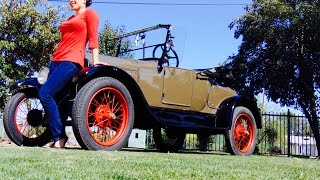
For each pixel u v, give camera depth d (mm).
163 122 4758
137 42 5559
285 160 4188
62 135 4207
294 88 12500
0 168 1945
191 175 2035
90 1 4141
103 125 4051
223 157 4168
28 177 1695
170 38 5180
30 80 4457
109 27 11102
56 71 3824
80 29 3928
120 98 4148
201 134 5777
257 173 2311
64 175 1795
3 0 9734
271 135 11453
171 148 6414
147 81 4895
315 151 13180
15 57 9875
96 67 4008
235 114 5602
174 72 5184
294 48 12375
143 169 2195
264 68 12570
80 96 3865
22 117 4516
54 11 10133
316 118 12273
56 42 10047
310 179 2154
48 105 3811
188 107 5301
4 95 9328
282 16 12117
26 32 9953
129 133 4188
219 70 5859
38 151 3164
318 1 12305
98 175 1844
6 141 8344
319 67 12258
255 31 12477
